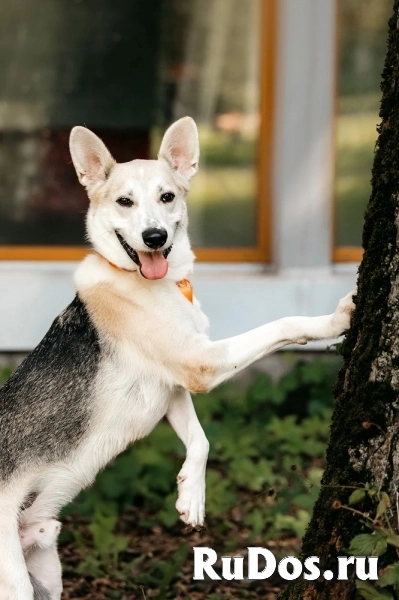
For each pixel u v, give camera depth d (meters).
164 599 4.50
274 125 7.59
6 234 7.82
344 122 7.73
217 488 5.81
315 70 7.35
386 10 7.71
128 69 7.82
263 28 7.72
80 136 4.38
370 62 7.74
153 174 4.33
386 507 3.32
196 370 4.16
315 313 7.41
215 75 7.83
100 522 5.39
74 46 7.79
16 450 4.17
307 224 7.46
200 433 4.43
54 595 4.25
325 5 7.30
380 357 3.43
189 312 4.29
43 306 7.38
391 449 3.38
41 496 4.21
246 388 7.62
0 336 7.35
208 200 7.86
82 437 4.22
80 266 4.46
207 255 7.79
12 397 4.28
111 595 4.75
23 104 7.82
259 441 6.84
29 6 7.75
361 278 3.59
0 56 7.78
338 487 3.49
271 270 7.62
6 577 4.00
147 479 6.13
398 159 3.43
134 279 4.27
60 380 4.25
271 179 7.70
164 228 4.16
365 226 3.59
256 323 7.43
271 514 5.46
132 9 7.77
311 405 7.12
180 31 7.80
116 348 4.26
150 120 7.86
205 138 7.89
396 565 3.20
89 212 4.45
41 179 7.85
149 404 4.30
